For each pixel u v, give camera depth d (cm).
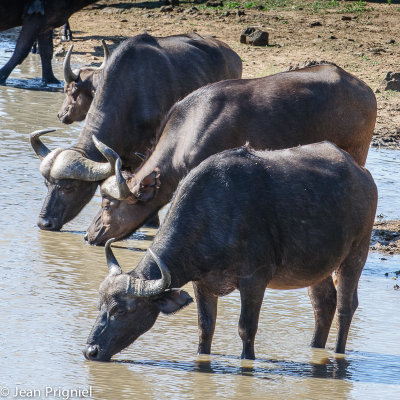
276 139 3750
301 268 2884
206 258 2791
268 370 2769
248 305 2822
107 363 2717
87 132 4316
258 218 2780
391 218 4647
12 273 3519
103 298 2748
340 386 2656
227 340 3042
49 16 7812
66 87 5044
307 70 3947
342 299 3002
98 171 4050
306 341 3091
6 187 4719
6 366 2625
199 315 2895
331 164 2944
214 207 2780
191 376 2666
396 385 2692
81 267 3675
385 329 3219
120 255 3922
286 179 2841
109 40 10288
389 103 7381
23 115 6494
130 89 4356
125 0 13212
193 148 3653
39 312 3111
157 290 2644
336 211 2888
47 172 4162
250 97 3756
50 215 4153
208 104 3719
